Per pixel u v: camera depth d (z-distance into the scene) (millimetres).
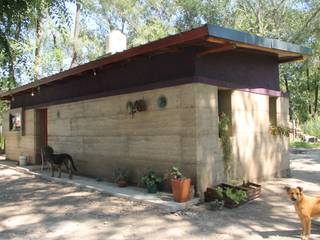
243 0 25312
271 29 24922
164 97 8242
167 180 8180
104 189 8812
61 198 8469
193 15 26969
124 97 9398
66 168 11672
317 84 34594
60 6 8445
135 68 9117
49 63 17656
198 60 7797
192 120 7660
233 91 8766
